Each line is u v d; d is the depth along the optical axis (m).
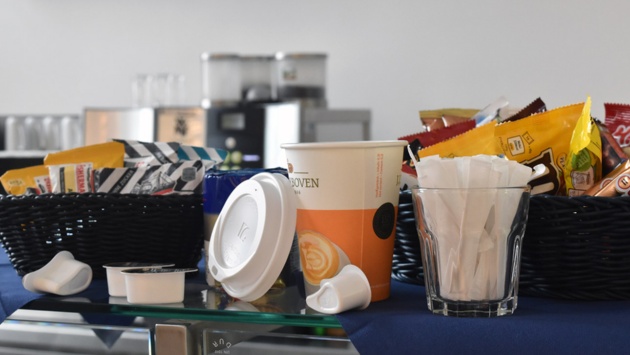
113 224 0.87
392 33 3.44
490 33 3.24
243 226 0.77
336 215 0.72
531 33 3.15
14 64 4.12
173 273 0.74
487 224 0.66
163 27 3.85
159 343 0.73
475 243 0.65
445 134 0.86
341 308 0.67
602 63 3.02
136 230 0.87
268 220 0.74
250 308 0.71
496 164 0.66
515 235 0.67
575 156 0.77
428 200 0.66
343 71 3.55
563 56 3.10
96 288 0.83
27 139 3.79
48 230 0.87
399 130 3.46
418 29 3.39
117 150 0.97
